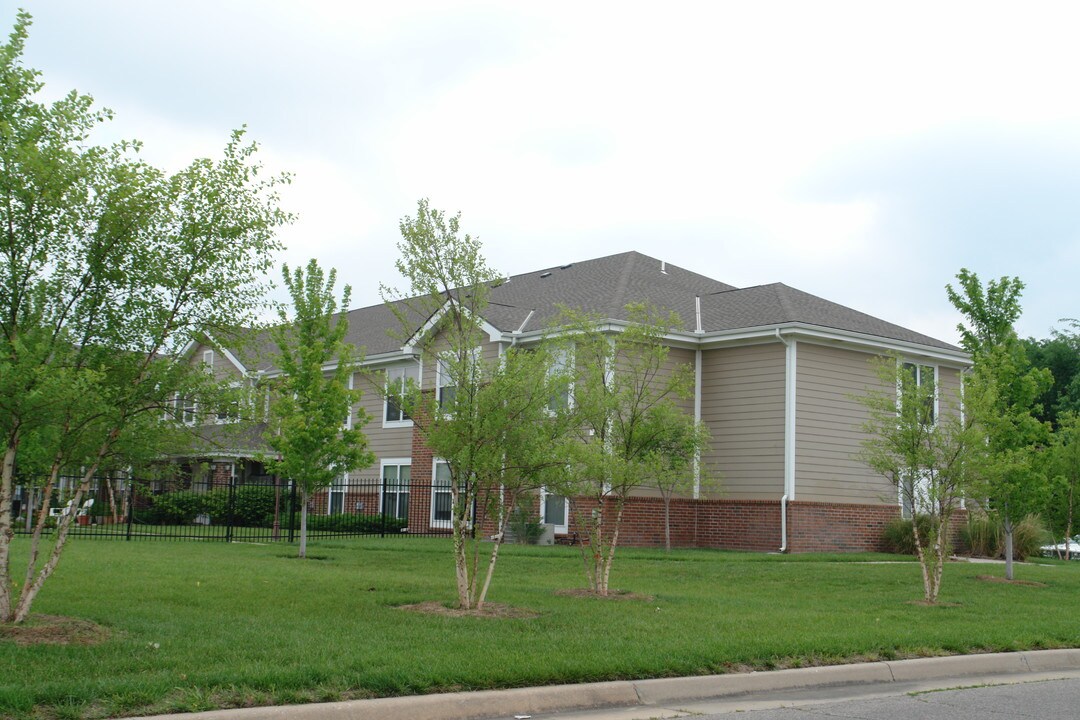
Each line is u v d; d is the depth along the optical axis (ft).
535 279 103.14
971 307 63.41
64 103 30.32
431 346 42.68
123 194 29.84
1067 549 86.02
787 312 80.38
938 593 51.26
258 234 32.63
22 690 22.56
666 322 51.37
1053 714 27.22
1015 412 59.57
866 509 80.07
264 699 23.75
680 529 80.28
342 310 67.72
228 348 33.71
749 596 49.52
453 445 38.78
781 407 78.07
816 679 31.24
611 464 44.91
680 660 30.30
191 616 35.01
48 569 30.76
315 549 69.46
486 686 26.71
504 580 52.95
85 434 30.25
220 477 110.63
